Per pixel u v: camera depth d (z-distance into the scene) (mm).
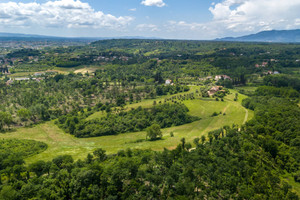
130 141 131125
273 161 89125
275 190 68812
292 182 78250
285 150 94438
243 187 68875
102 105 194125
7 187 65438
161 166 83125
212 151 92375
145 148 112438
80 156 107812
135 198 66312
